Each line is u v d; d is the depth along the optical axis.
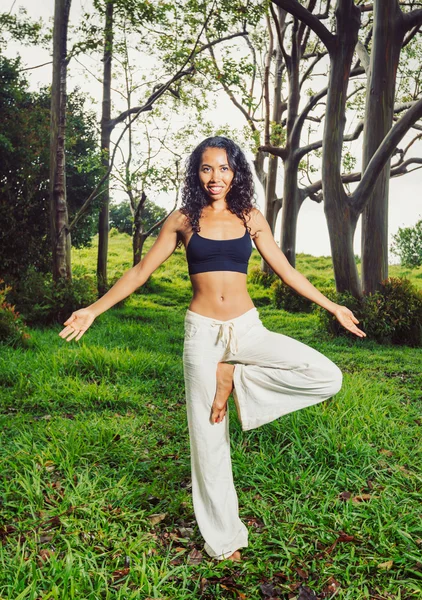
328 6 17.12
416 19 13.91
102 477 3.69
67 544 2.76
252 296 20.09
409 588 2.60
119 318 14.69
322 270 27.11
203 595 2.58
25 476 3.49
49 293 12.88
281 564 2.82
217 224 2.85
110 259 26.14
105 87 18.16
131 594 2.44
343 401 5.23
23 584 2.45
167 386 6.62
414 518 3.20
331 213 13.78
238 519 2.90
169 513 3.34
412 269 26.81
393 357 10.72
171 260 25.73
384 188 14.21
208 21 15.12
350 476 3.82
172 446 4.52
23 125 16.17
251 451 4.27
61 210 13.69
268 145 19.05
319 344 12.34
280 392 2.82
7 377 6.63
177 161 18.30
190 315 2.88
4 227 16.02
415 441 4.66
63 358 7.40
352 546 2.95
